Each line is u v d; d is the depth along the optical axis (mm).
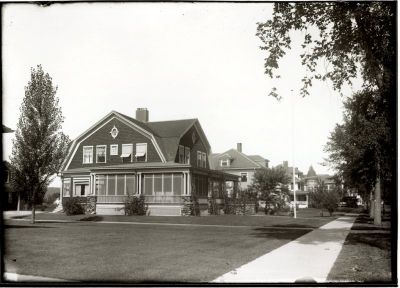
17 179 24344
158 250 12633
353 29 14523
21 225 22781
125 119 38938
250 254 11930
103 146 39656
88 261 10555
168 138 38969
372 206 33781
